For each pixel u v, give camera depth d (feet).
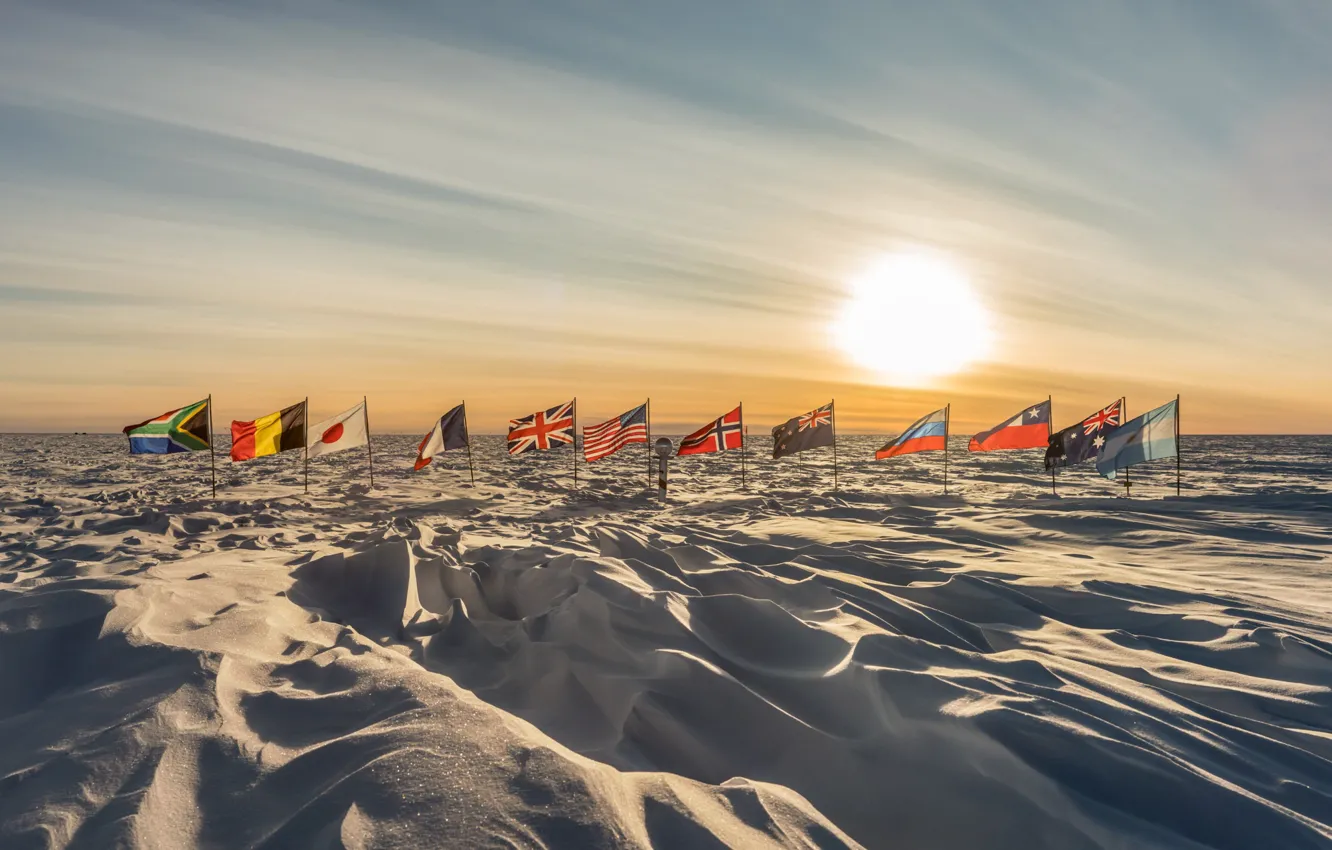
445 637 15.56
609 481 70.79
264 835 7.07
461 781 7.36
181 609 14.16
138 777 7.96
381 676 10.69
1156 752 9.55
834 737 10.84
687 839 6.96
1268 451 150.92
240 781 8.05
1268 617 18.04
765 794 8.15
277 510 43.19
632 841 6.67
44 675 11.33
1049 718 10.11
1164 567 26.81
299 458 117.70
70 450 147.74
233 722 9.44
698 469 96.22
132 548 25.49
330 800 7.26
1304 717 12.09
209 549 26.25
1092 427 51.11
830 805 9.70
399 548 20.21
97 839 6.90
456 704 9.30
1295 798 9.12
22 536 31.12
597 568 17.75
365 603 18.01
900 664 12.43
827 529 35.14
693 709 11.39
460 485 65.05
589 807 7.01
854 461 119.65
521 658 14.23
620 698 12.01
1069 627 17.37
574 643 14.19
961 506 45.96
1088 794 8.98
